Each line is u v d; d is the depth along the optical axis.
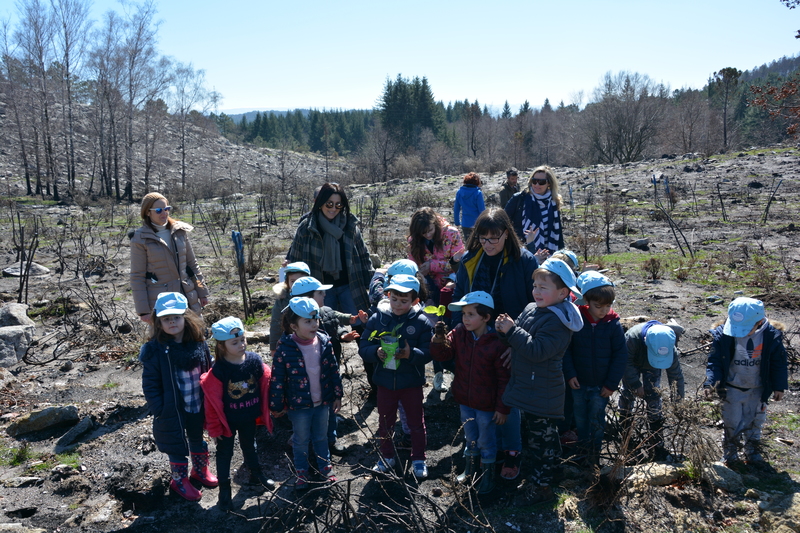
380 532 3.09
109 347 6.76
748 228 13.05
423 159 66.25
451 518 3.40
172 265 5.12
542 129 80.06
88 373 6.02
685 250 11.28
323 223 5.04
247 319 7.81
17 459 4.26
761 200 16.95
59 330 7.54
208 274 11.35
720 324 3.91
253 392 3.70
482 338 3.66
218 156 65.88
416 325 3.93
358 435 4.58
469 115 78.00
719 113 62.16
